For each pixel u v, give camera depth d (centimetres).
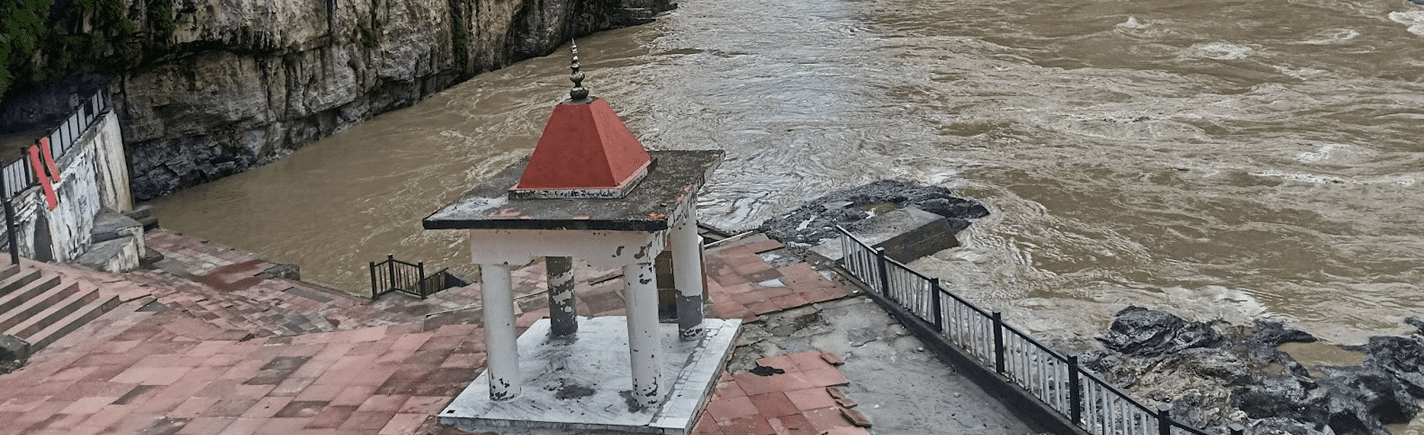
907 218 2169
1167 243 2225
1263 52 4191
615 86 4231
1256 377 1452
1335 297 1891
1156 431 1041
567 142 1048
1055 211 2455
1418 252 2114
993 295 1931
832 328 1349
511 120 3744
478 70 4559
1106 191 2592
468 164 3212
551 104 3956
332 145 3541
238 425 1129
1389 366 1552
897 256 2062
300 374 1259
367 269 2364
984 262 2091
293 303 1811
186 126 3077
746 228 2455
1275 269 2058
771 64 4500
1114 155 2916
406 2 3891
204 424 1138
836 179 2841
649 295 1043
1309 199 2477
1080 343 1653
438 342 1320
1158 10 5141
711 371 1182
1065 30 4825
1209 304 1872
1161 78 3850
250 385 1238
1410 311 1811
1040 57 4319
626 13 5734
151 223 2358
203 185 3164
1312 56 4081
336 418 1130
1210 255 2147
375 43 3744
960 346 1256
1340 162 2769
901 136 3238
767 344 1302
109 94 2838
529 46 4919
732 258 1600
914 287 1341
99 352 1380
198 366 1315
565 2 5138
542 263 1767
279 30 3209
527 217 998
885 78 4066
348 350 1330
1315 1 5119
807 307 1405
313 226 2700
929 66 4244
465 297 1753
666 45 5103
